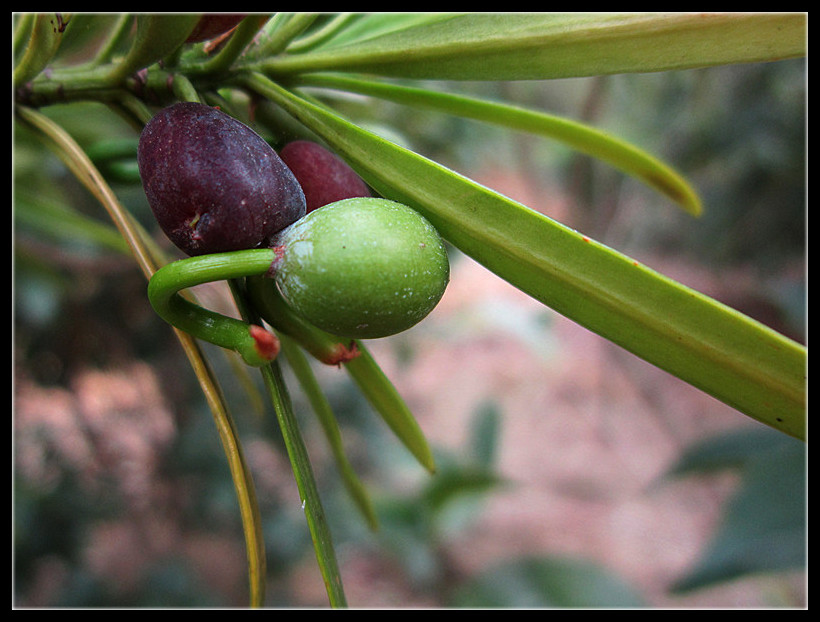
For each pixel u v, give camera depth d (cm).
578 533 48
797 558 13
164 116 7
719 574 13
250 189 6
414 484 38
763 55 7
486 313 37
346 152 7
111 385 29
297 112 8
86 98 8
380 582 41
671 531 48
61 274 22
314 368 33
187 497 30
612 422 59
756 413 6
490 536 47
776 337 6
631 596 27
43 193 19
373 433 34
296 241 6
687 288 6
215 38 8
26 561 26
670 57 7
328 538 7
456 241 7
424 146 27
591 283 6
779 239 46
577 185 48
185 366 28
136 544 30
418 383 63
